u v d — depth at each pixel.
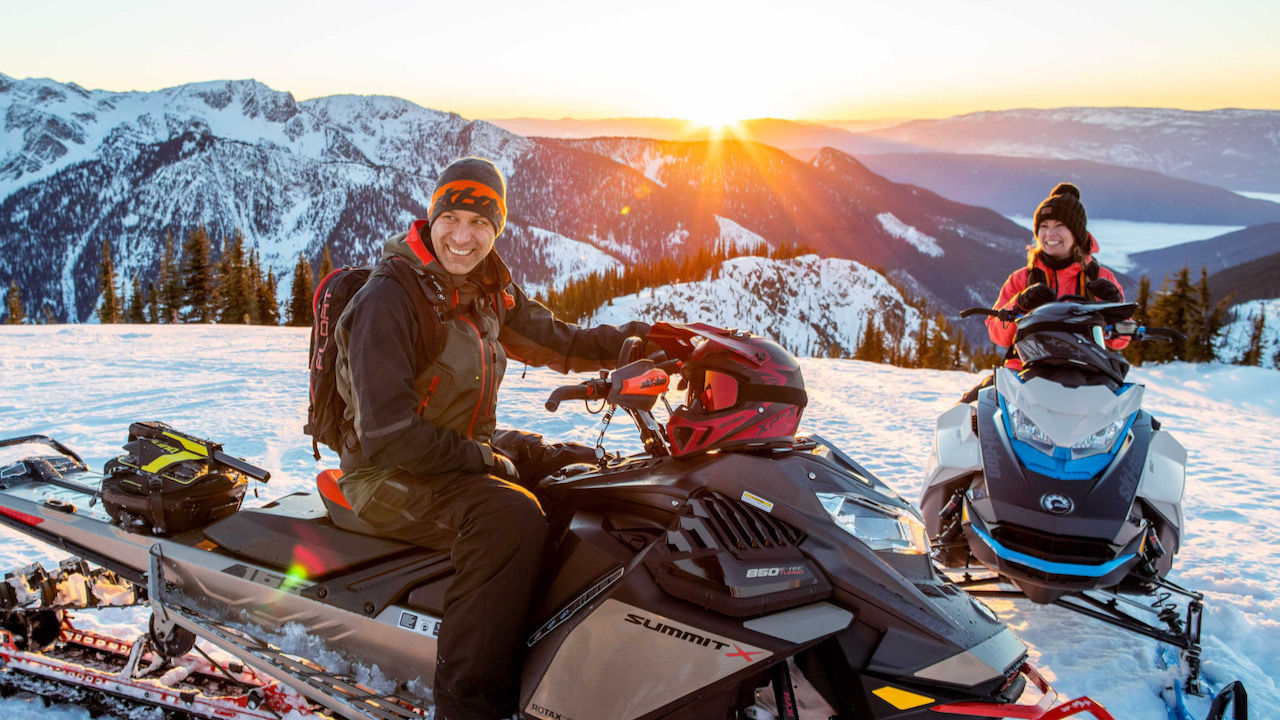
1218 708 2.74
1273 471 8.44
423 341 2.44
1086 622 4.11
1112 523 3.37
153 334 24.97
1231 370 20.92
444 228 2.46
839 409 12.55
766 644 2.18
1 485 3.35
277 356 18.03
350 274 2.59
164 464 2.91
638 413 2.69
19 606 3.09
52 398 10.38
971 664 2.18
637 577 2.32
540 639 2.45
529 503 2.41
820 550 2.33
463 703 2.35
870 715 2.19
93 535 3.01
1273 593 4.47
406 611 2.54
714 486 2.44
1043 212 4.53
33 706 2.87
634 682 2.24
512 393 12.14
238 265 85.44
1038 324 3.89
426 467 2.37
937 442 4.30
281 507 2.98
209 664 3.11
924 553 2.43
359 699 2.49
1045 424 3.65
